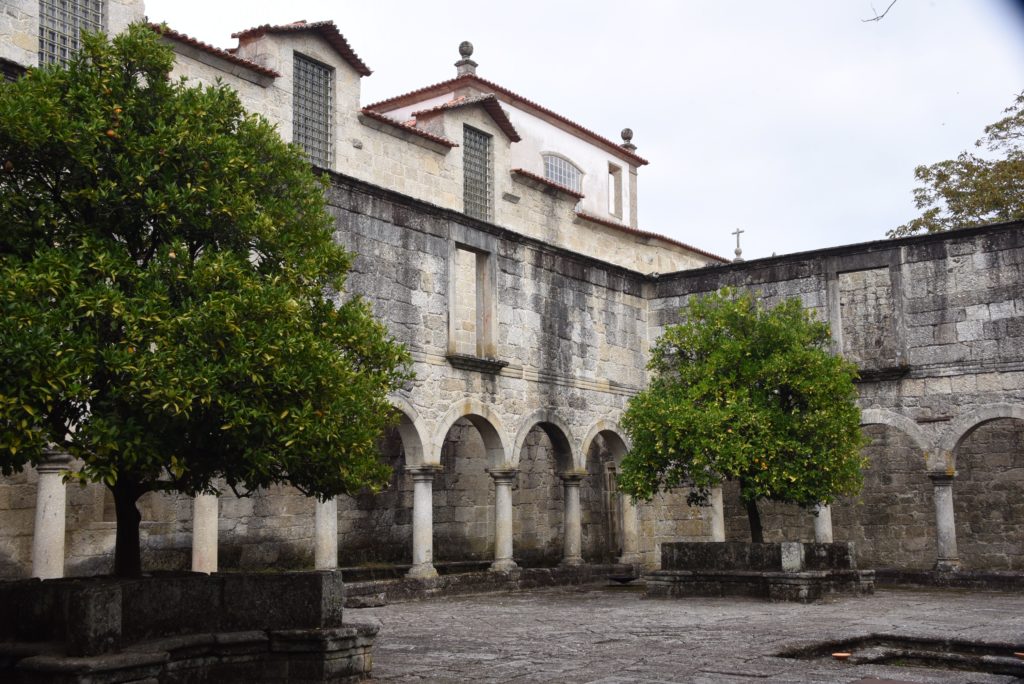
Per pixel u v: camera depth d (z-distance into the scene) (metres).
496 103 29.97
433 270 21.78
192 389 9.15
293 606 9.97
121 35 10.67
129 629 9.09
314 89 25.39
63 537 15.84
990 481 26.77
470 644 13.00
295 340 9.87
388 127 26.92
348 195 20.05
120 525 10.27
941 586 23.03
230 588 10.00
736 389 20.77
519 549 28.92
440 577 20.83
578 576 24.52
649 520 28.05
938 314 24.44
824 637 13.28
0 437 8.53
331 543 19.17
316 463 10.48
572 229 33.44
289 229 11.25
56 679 8.20
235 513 22.41
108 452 8.93
